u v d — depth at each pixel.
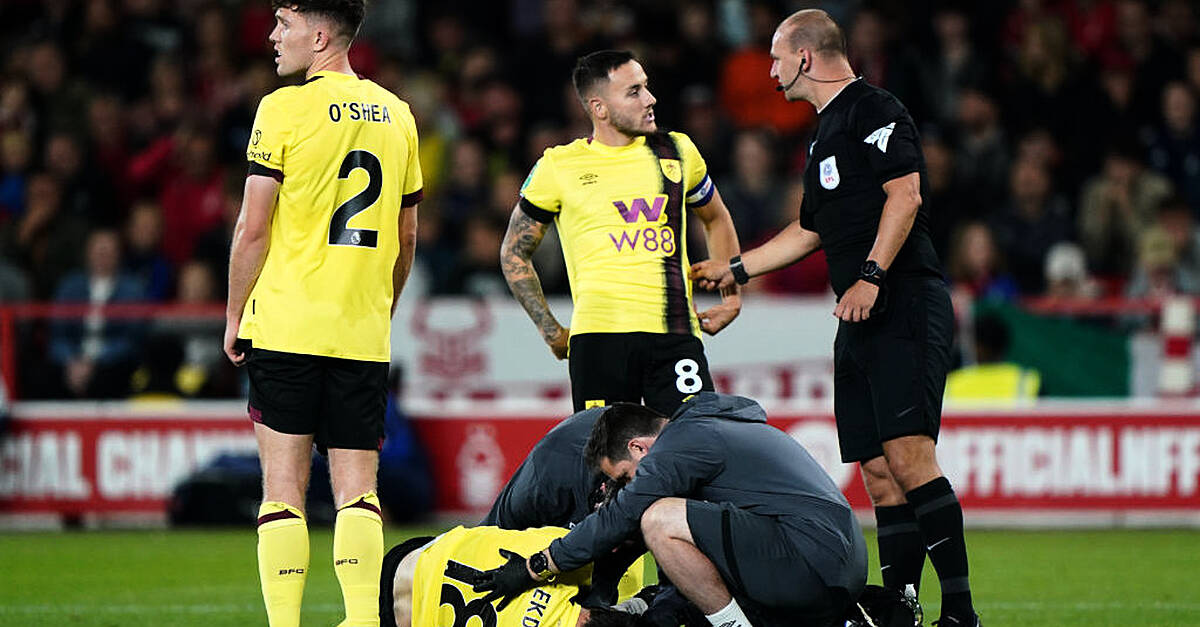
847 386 22.64
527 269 25.23
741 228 46.91
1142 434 40.28
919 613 20.48
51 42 53.91
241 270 20.19
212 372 42.59
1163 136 49.78
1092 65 52.41
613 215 24.38
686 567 19.25
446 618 19.47
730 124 50.91
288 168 20.16
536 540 19.69
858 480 40.62
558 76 52.62
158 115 52.91
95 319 42.69
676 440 19.69
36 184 47.97
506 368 42.50
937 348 21.81
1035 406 40.41
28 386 42.09
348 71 20.97
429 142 51.53
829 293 44.91
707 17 54.69
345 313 20.38
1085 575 30.44
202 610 26.42
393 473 39.66
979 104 49.50
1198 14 55.28
